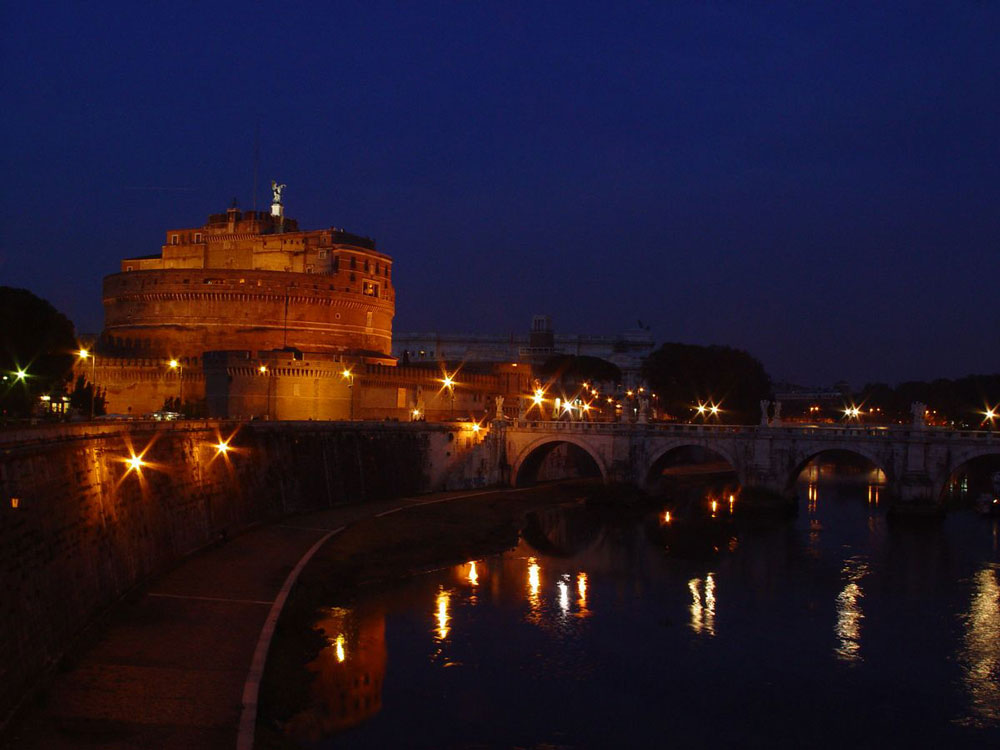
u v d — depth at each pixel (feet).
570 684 190.60
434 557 306.55
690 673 198.70
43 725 140.67
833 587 276.62
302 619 217.15
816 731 171.22
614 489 451.12
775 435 428.56
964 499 479.00
